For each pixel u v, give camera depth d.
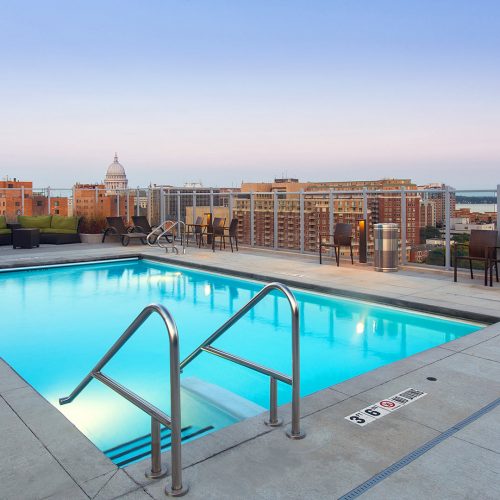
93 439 3.13
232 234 12.28
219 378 4.28
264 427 2.71
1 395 3.26
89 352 5.13
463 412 2.92
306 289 7.69
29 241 12.80
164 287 8.52
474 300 6.27
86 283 8.92
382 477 2.20
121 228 14.23
